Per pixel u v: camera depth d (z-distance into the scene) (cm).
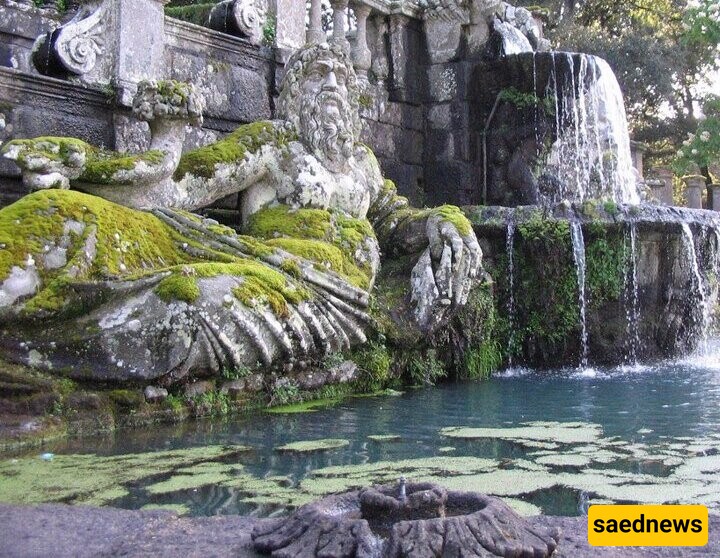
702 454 439
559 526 266
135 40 684
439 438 476
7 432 427
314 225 661
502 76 995
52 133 627
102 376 469
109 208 525
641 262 869
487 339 786
